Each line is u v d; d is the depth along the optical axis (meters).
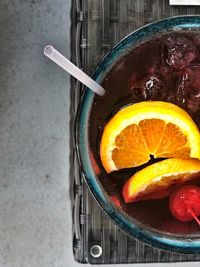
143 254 0.32
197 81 0.29
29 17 0.37
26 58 0.37
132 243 0.32
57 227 0.37
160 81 0.28
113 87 0.28
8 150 0.37
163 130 0.28
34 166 0.37
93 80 0.28
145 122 0.28
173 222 0.29
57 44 0.37
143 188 0.28
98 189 0.28
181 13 0.32
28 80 0.37
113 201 0.28
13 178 0.37
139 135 0.28
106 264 0.33
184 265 0.37
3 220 0.37
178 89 0.29
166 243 0.29
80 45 0.32
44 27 0.37
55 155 0.37
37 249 0.37
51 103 0.37
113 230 0.32
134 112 0.28
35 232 0.37
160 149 0.28
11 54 0.37
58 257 0.37
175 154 0.28
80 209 0.32
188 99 0.29
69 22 0.37
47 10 0.37
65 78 0.37
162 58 0.29
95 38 0.31
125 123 0.28
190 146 0.28
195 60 0.29
